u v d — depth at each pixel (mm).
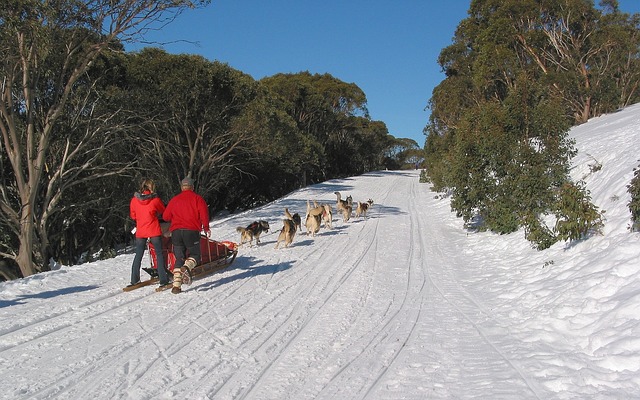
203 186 31547
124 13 16547
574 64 35500
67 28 16594
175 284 7949
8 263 21281
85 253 27875
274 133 30188
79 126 20422
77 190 22422
